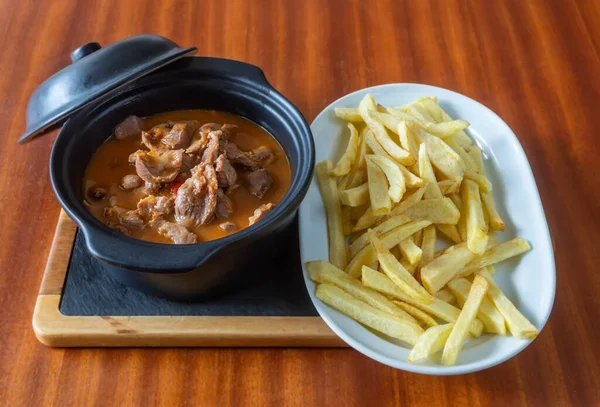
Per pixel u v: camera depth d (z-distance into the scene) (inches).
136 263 18.1
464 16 30.0
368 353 19.5
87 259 22.0
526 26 29.7
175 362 20.7
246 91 22.5
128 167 22.2
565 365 20.7
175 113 23.4
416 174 23.2
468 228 22.4
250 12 29.8
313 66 28.0
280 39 28.8
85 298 21.3
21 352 20.8
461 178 22.9
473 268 21.6
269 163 22.4
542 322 20.6
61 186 19.6
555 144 25.9
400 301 21.0
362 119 24.8
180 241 20.6
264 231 18.9
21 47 28.3
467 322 19.9
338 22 29.6
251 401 20.0
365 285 20.8
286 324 20.9
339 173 23.0
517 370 20.6
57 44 28.5
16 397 20.0
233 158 22.0
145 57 20.6
